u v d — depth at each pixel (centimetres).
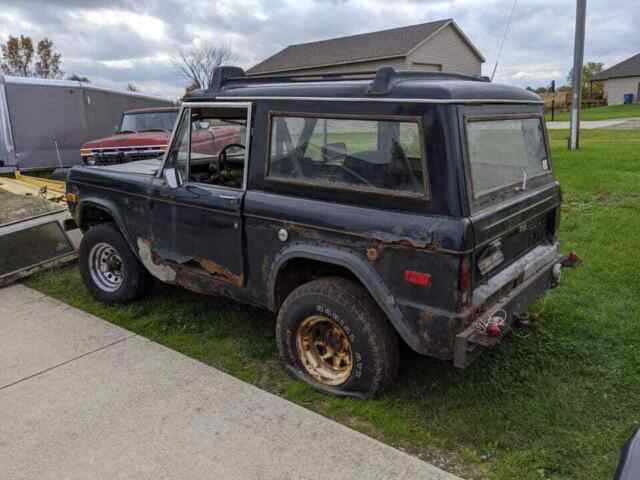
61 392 344
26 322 450
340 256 307
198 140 401
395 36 3247
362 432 304
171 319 451
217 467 274
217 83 388
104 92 1330
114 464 279
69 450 290
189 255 397
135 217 431
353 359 320
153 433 302
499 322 285
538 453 278
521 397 327
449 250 268
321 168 319
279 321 347
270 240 342
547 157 390
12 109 1173
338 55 3325
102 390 345
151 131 1046
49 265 577
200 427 306
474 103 287
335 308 316
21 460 284
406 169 285
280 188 337
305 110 321
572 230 638
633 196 790
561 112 3397
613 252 554
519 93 348
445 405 322
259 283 358
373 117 293
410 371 358
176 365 374
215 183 413
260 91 346
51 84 1226
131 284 464
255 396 335
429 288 279
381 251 292
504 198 312
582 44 1260
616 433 291
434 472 267
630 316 420
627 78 5000
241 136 429
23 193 712
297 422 308
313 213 316
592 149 1282
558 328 407
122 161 962
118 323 451
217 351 400
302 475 267
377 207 296
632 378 341
